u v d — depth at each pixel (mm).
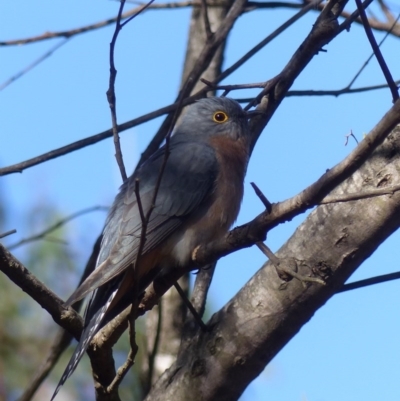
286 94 11438
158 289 9430
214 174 11383
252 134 12062
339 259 8633
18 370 13984
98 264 10547
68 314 8930
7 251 8562
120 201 11055
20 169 10125
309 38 10438
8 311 14258
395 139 8547
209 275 10727
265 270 9133
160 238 10391
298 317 8945
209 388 9234
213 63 14023
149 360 11148
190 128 12383
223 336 9219
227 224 11453
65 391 14367
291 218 7305
